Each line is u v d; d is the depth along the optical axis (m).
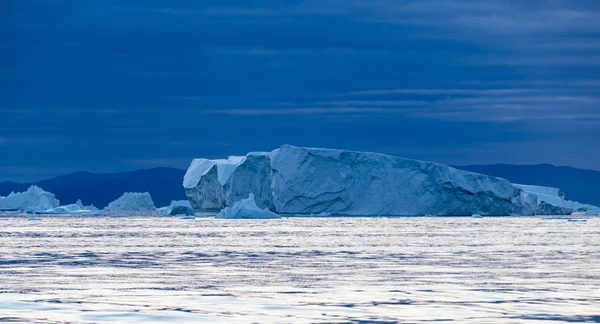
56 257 117.56
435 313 60.97
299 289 76.44
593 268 97.75
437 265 102.94
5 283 81.56
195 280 84.81
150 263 107.25
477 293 72.81
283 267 100.69
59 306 64.12
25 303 65.81
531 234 188.25
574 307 63.97
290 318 58.53
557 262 107.25
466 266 101.38
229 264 105.62
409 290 75.31
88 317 58.62
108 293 72.94
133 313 60.53
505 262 107.25
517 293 72.69
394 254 122.94
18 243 154.62
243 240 162.88
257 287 78.12
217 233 194.38
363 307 64.00
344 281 83.69
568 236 178.75
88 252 128.38
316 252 127.81
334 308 63.44
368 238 169.75
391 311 61.91
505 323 56.56
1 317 58.53
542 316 59.62
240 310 62.31
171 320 57.44
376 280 84.50
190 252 128.00
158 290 75.44
